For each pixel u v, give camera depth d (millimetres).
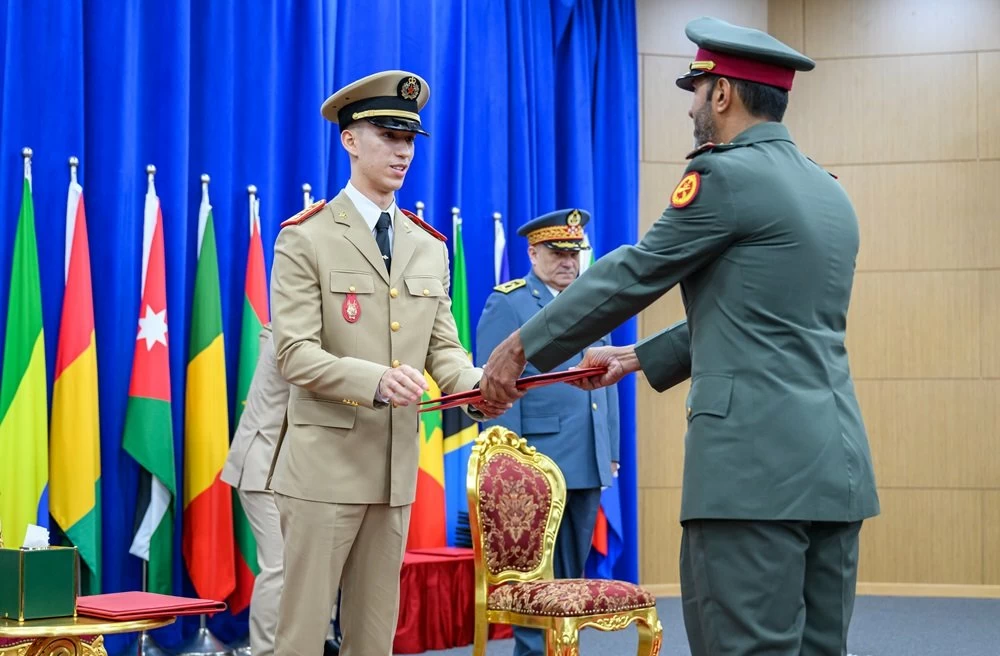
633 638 5617
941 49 7188
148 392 4707
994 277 7078
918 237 7145
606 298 2451
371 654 2996
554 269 4863
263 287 5070
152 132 4988
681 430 7094
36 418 4520
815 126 7266
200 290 4965
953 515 7035
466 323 5895
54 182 4672
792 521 2289
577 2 6809
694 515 2346
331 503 2867
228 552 4902
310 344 2857
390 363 2988
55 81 4680
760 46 2484
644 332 6996
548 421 4746
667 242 2400
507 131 6395
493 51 6340
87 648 3041
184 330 4973
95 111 4836
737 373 2348
